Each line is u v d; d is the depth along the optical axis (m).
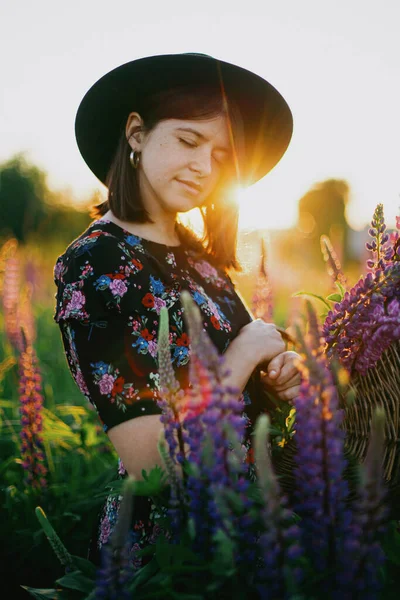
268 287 3.23
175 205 1.97
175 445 1.34
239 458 1.18
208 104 1.91
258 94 2.24
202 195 2.02
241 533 1.16
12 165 28.98
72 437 3.60
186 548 1.25
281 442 2.04
